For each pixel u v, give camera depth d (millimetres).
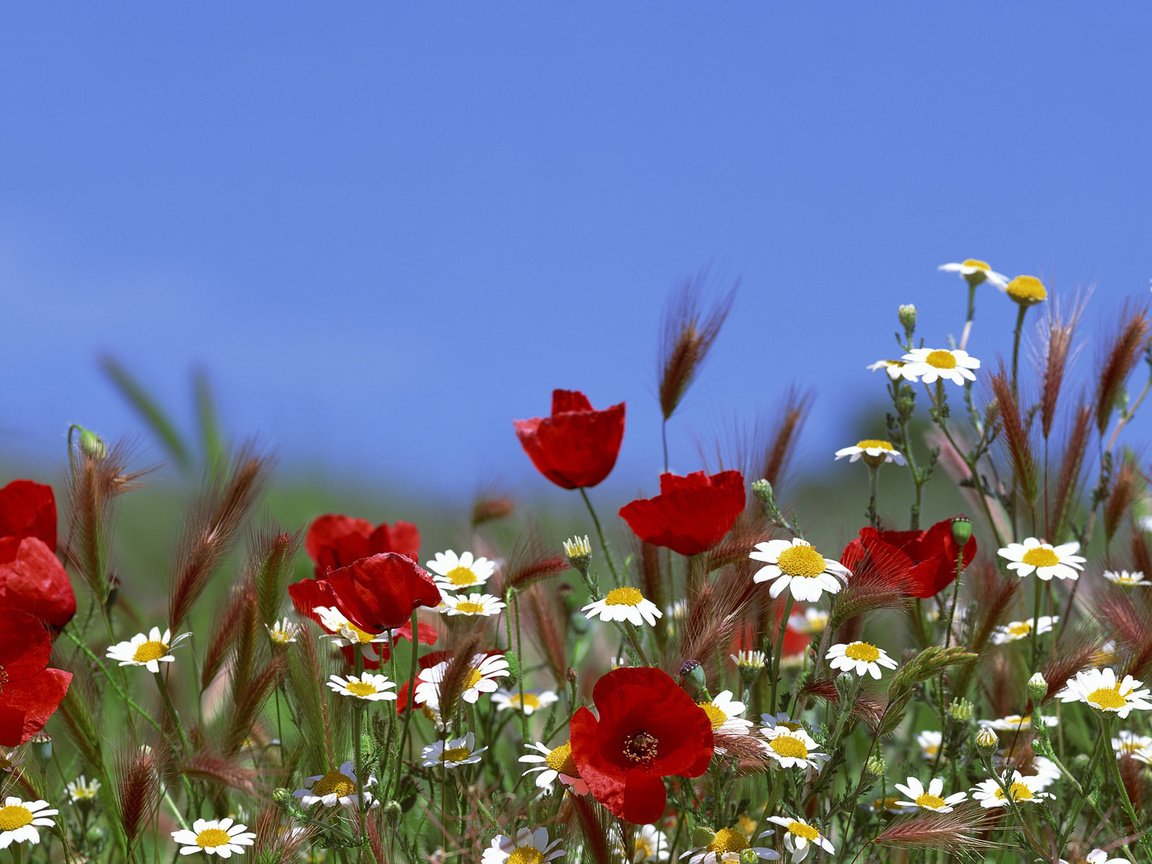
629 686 1884
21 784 1970
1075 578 2006
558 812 1938
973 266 2135
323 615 1970
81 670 2023
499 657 1989
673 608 2031
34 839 1943
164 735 1982
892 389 2074
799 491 2049
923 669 1918
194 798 2004
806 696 1957
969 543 1980
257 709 1982
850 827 1994
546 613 2049
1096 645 1987
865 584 1945
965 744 2010
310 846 1981
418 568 1930
